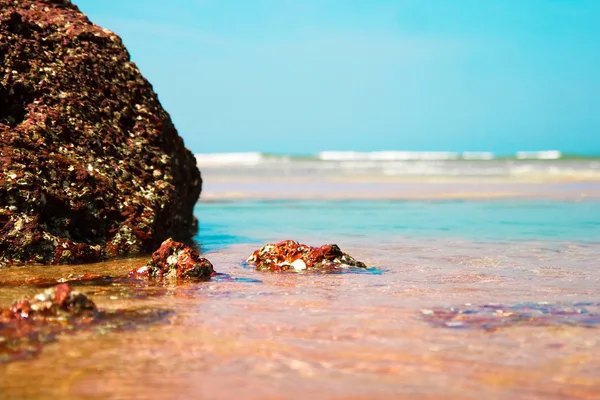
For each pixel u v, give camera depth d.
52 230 2.63
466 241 3.13
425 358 1.76
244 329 1.90
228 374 1.68
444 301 2.13
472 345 1.82
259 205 5.06
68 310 1.94
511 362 1.75
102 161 2.86
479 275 2.45
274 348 1.79
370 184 7.85
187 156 3.46
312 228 3.58
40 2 3.17
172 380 1.66
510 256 2.77
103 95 3.02
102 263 2.60
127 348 1.78
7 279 2.32
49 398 1.55
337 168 13.31
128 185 2.88
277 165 15.40
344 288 2.27
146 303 2.08
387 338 1.85
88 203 2.72
